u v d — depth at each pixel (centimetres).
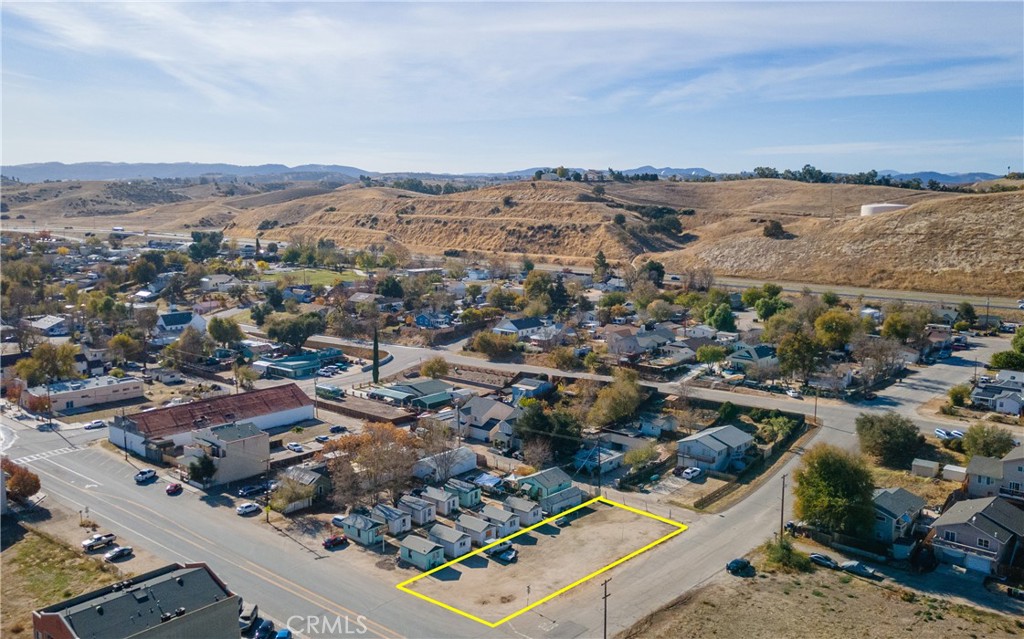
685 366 10962
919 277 16300
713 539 5962
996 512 5712
